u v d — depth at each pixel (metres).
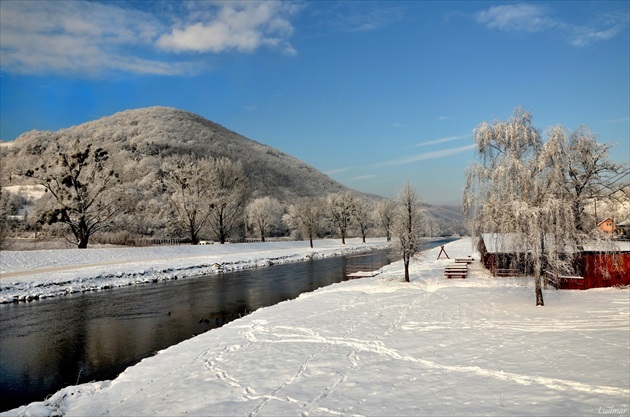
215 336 18.11
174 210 70.69
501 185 22.17
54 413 11.70
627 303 20.00
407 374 11.79
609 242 21.20
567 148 21.61
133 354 18.20
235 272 47.50
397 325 17.89
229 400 10.81
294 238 98.94
